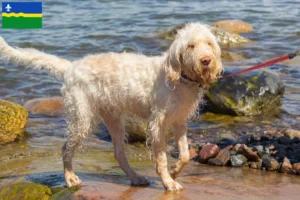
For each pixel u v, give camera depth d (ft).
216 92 33.96
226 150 26.13
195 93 20.01
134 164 25.35
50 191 20.98
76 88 21.35
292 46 52.31
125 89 20.75
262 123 31.96
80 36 55.26
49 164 25.45
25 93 39.81
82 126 21.38
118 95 20.97
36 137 30.99
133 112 21.27
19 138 30.48
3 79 41.98
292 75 41.45
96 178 22.26
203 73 19.13
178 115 20.12
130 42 53.72
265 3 73.92
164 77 19.95
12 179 22.77
